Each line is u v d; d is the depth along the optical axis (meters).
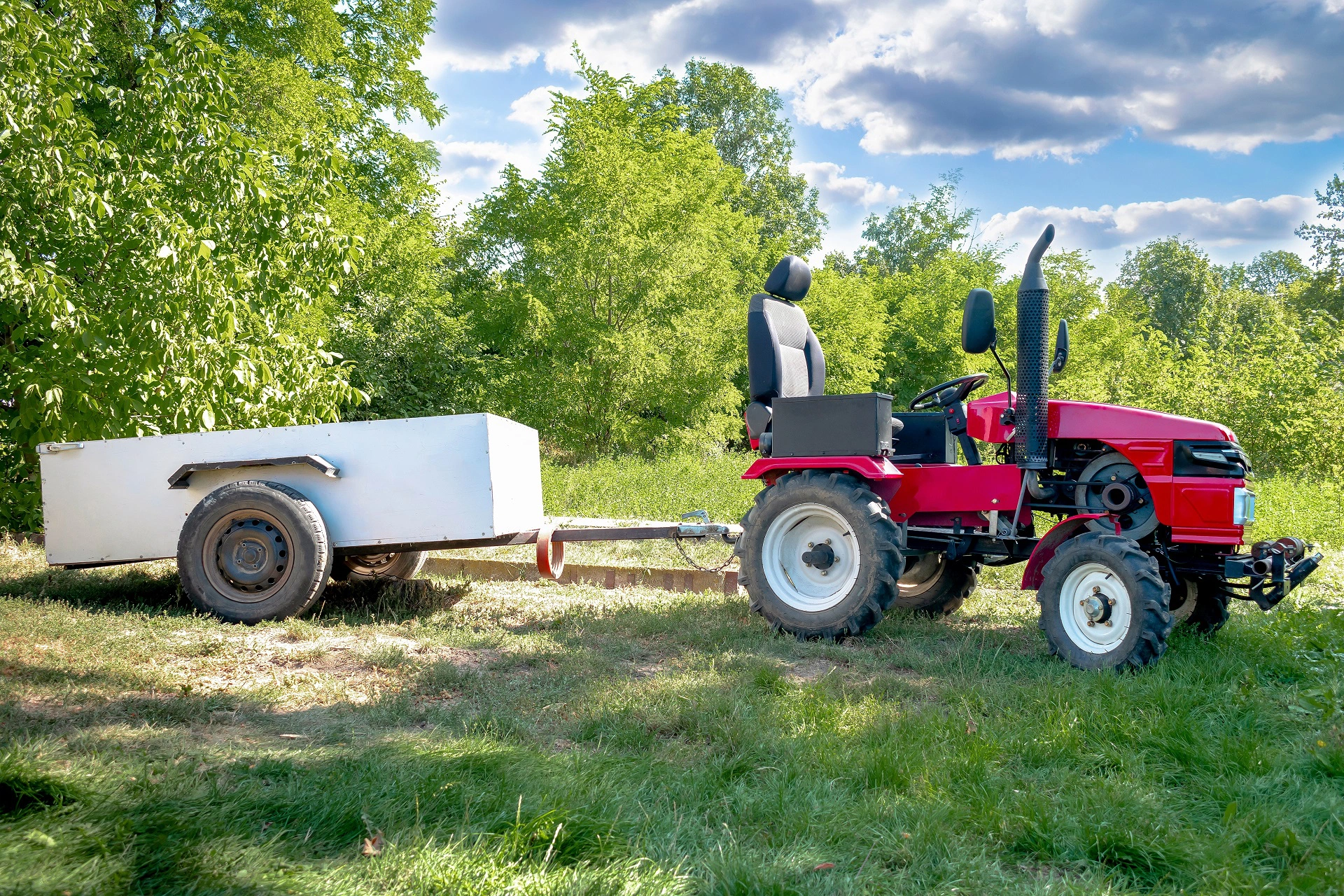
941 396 5.81
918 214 51.91
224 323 7.67
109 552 5.74
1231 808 2.67
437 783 2.68
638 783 2.87
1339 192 50.88
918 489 5.53
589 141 19.42
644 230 19.72
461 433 5.35
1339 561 7.96
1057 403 5.15
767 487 5.68
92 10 9.62
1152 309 61.91
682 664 4.59
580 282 18.97
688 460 15.30
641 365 18.22
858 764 3.03
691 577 6.81
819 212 44.06
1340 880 2.28
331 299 16.17
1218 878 2.31
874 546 5.16
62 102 7.71
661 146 23.80
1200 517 4.68
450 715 3.62
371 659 4.46
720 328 20.30
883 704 3.82
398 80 21.39
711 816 2.67
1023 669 4.52
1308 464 14.29
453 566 7.26
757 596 5.50
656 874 2.19
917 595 6.22
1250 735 3.33
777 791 2.80
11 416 8.21
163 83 8.49
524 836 2.35
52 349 7.65
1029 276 5.04
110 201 7.93
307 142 9.05
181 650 4.51
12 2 7.77
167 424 7.65
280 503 5.27
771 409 5.68
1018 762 3.14
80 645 4.38
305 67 19.08
